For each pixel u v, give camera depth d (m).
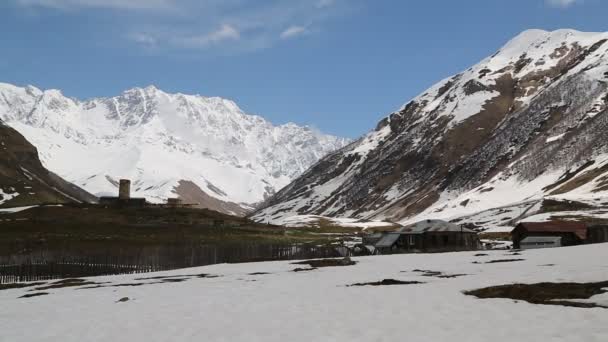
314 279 56.91
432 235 126.81
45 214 162.00
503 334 26.48
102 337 30.41
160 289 53.50
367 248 117.94
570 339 24.92
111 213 168.75
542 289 38.66
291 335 28.69
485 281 45.94
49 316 38.94
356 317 32.59
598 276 43.28
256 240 146.12
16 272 81.44
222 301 42.25
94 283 66.12
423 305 35.50
